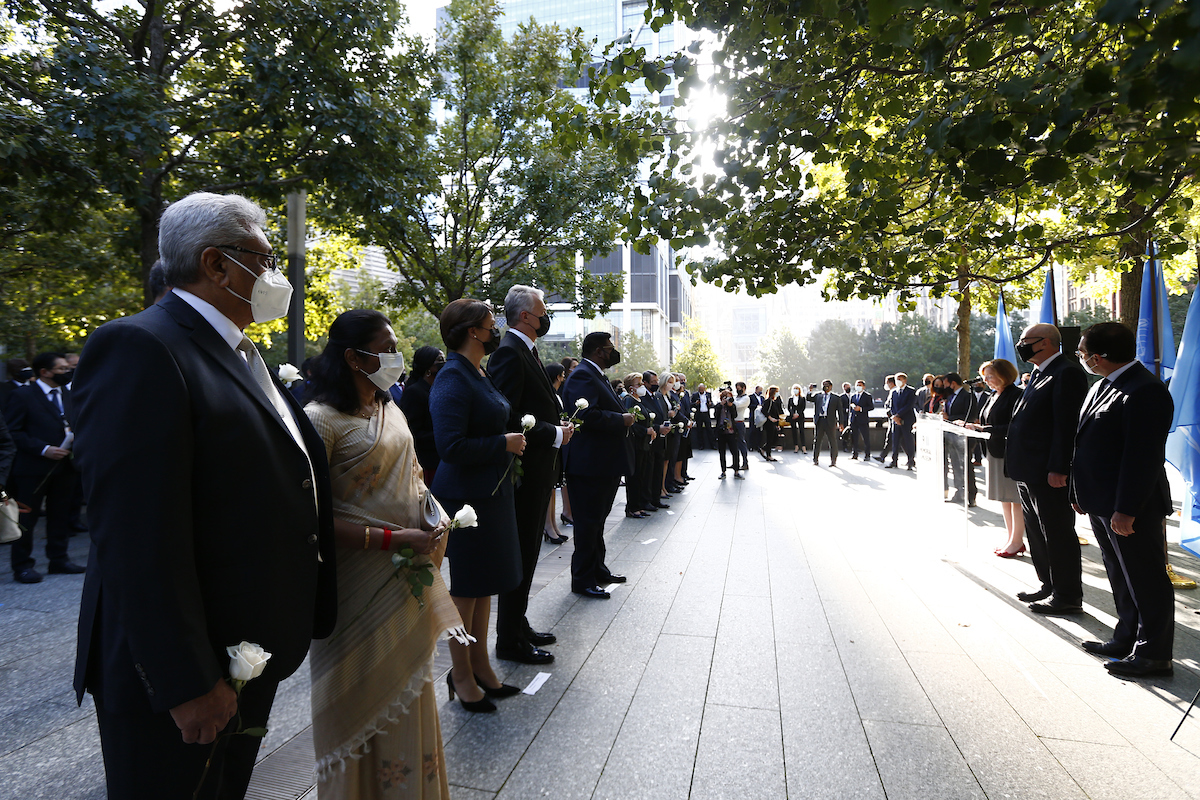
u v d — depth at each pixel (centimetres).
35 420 573
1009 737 292
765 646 402
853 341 6134
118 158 780
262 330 1703
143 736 137
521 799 246
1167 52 178
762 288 439
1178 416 492
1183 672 362
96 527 127
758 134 347
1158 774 262
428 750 201
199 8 978
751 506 945
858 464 1572
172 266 154
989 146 240
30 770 268
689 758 275
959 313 1407
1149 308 585
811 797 248
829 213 416
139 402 129
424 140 1275
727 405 1288
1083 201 446
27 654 396
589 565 511
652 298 8312
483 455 296
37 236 1221
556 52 1330
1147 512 356
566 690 341
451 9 1335
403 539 192
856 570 584
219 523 141
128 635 125
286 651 152
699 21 335
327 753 188
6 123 686
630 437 816
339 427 193
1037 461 464
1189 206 391
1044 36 348
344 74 942
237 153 1002
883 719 309
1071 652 392
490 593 308
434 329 3216
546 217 1333
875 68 338
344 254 1617
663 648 399
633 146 387
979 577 560
